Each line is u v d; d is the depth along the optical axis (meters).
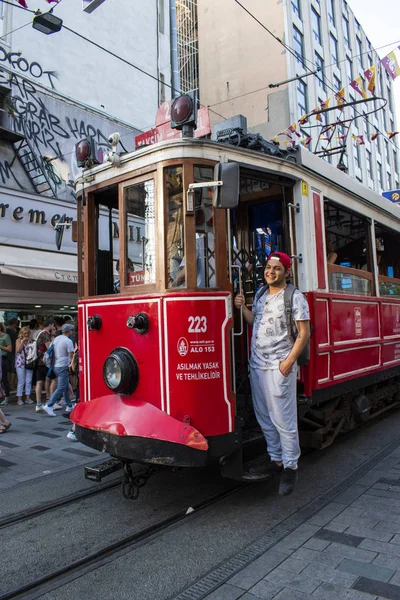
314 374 4.61
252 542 3.39
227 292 3.81
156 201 3.83
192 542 3.42
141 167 3.94
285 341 3.86
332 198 5.42
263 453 4.52
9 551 3.38
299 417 4.46
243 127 4.69
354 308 5.64
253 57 22.92
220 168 3.51
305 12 23.61
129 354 3.85
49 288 10.56
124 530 3.66
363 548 3.24
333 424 5.68
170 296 3.65
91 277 4.46
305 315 3.80
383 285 6.82
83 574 3.04
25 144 10.47
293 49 22.41
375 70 8.66
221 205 3.51
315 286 4.82
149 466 4.05
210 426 3.60
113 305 4.04
